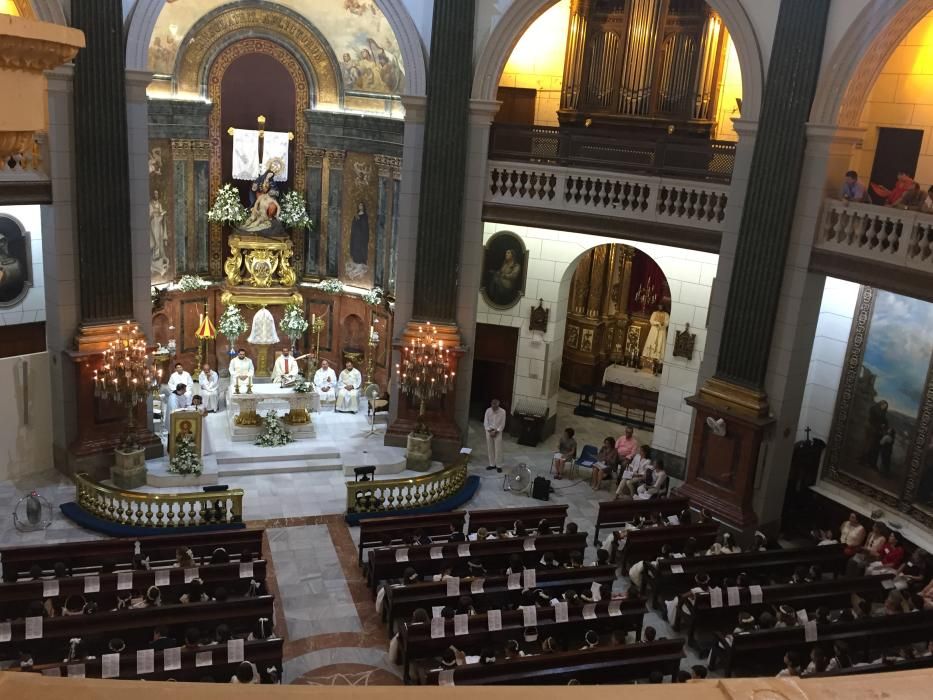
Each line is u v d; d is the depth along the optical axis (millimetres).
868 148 17062
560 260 21375
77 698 1387
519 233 21516
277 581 15109
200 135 22250
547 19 21375
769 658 12602
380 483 17516
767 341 16484
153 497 16234
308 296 24016
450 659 11859
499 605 13625
